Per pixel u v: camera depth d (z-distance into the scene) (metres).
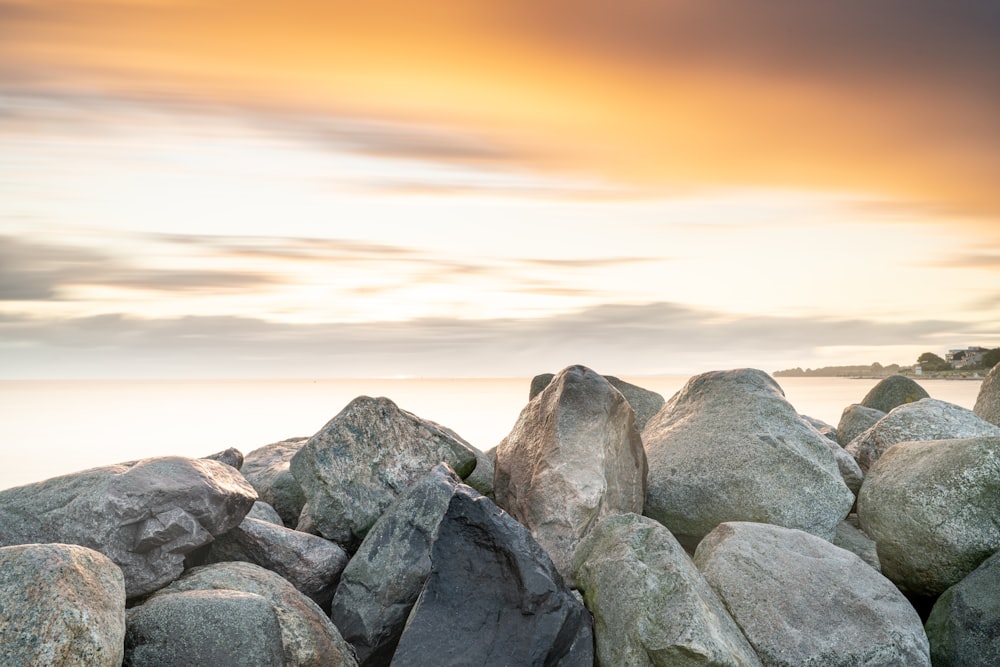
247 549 10.45
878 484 11.70
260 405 129.12
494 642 8.64
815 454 12.23
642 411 15.86
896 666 9.12
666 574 9.06
